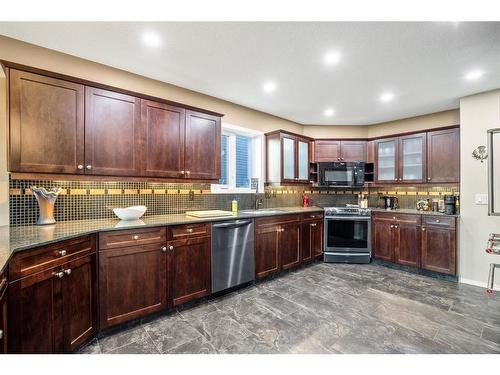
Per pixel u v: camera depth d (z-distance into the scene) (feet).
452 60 7.22
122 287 6.31
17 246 4.19
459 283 9.78
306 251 11.78
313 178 14.26
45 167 5.94
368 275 10.68
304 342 5.84
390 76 8.33
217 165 9.36
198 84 9.12
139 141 7.41
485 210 9.43
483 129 9.53
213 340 5.91
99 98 6.73
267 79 8.67
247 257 9.13
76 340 5.29
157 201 8.90
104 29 5.85
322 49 6.69
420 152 11.96
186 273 7.51
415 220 11.09
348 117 13.28
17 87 5.61
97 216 7.65
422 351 5.50
